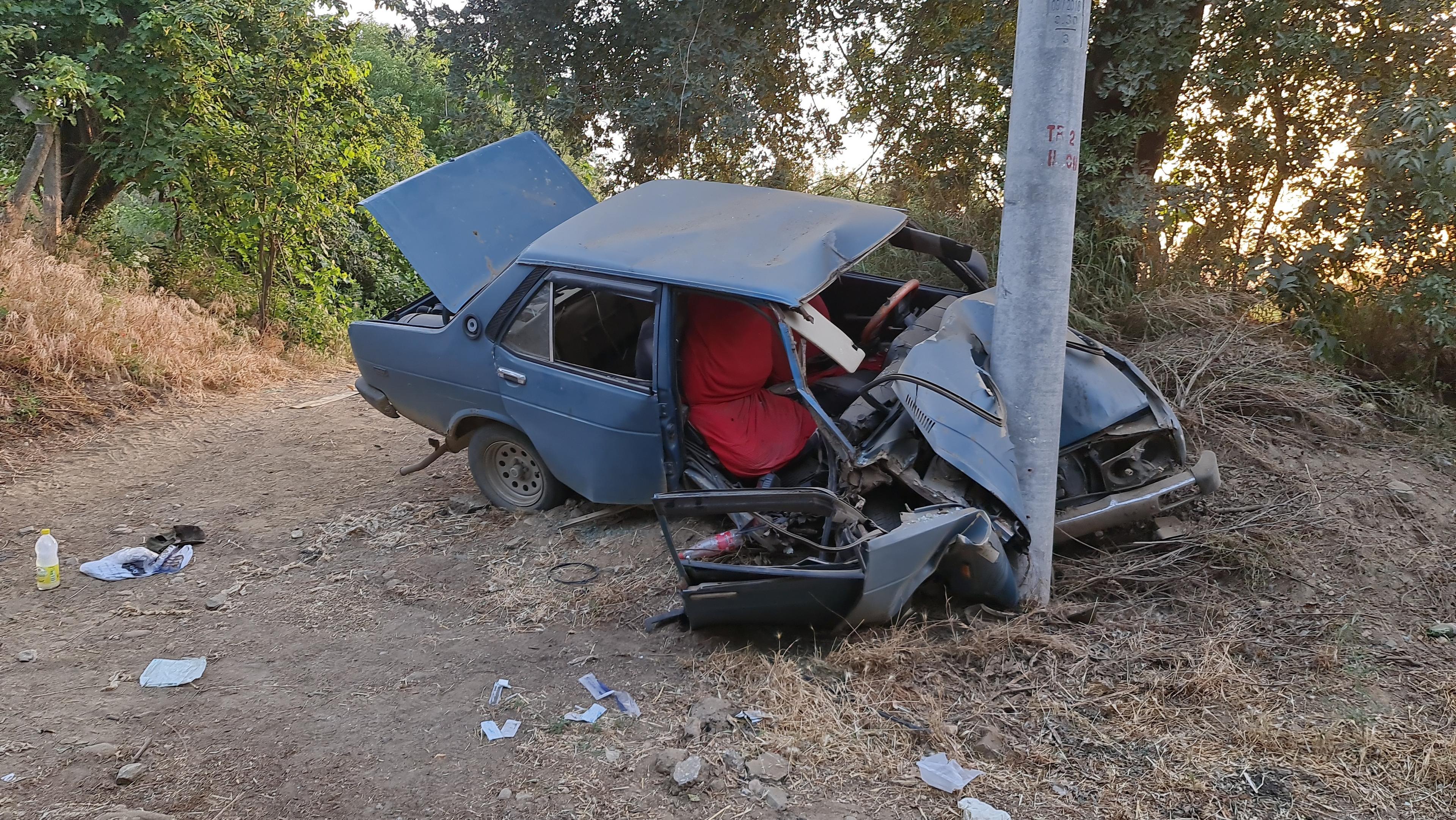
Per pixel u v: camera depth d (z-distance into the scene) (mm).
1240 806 3057
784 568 3920
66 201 12703
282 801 3242
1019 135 4031
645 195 5758
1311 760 3250
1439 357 6578
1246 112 6918
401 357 5812
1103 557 4672
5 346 8500
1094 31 7059
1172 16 6438
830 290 6258
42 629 4613
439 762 3439
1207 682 3658
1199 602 4316
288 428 8438
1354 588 4402
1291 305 6711
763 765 3312
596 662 4137
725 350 4797
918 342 5109
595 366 5324
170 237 13789
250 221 12016
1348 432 5922
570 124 9133
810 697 3717
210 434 8234
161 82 11023
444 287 5531
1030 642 3980
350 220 16531
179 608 4844
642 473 4965
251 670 4172
